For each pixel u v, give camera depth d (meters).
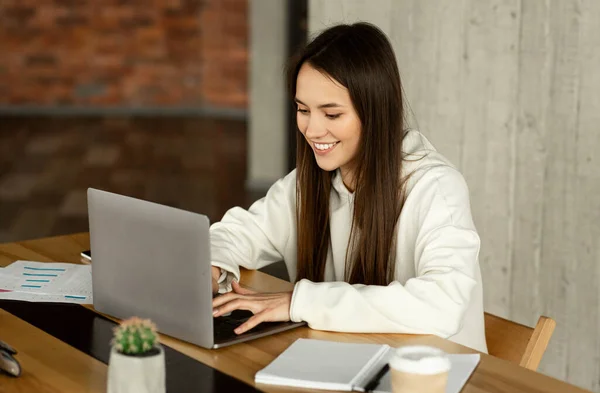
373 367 1.39
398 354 1.24
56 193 5.77
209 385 1.33
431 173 1.76
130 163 6.70
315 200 1.88
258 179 5.88
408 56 3.15
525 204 2.87
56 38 8.48
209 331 1.46
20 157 6.80
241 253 1.94
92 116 8.61
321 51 1.66
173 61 8.65
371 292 1.57
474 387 1.34
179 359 1.43
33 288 1.79
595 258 2.68
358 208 1.79
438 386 1.21
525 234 2.88
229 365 1.41
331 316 1.56
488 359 1.45
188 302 1.48
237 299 1.61
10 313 1.65
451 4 2.98
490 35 2.88
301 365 1.39
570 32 2.66
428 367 1.20
